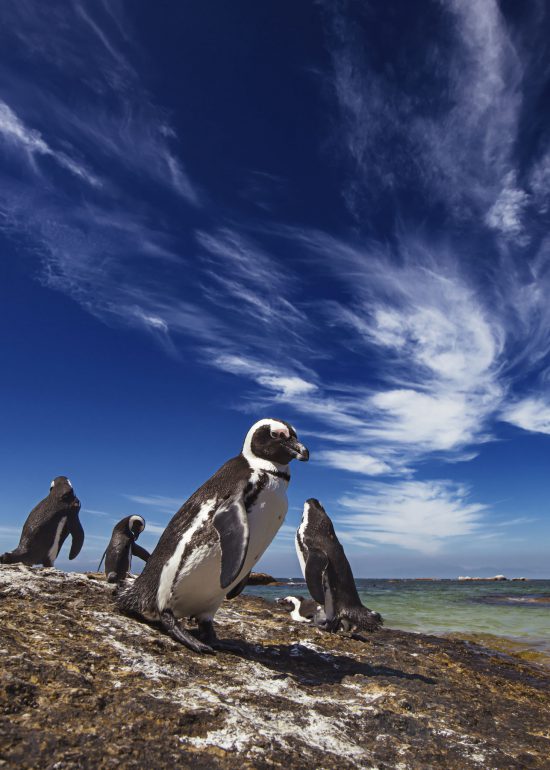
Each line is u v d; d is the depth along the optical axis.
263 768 0.56
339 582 1.49
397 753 0.70
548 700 1.14
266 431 1.04
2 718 0.56
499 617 2.92
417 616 2.95
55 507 2.12
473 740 0.77
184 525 0.99
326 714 0.78
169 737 0.59
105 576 1.82
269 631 1.32
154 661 0.83
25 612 0.94
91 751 0.53
